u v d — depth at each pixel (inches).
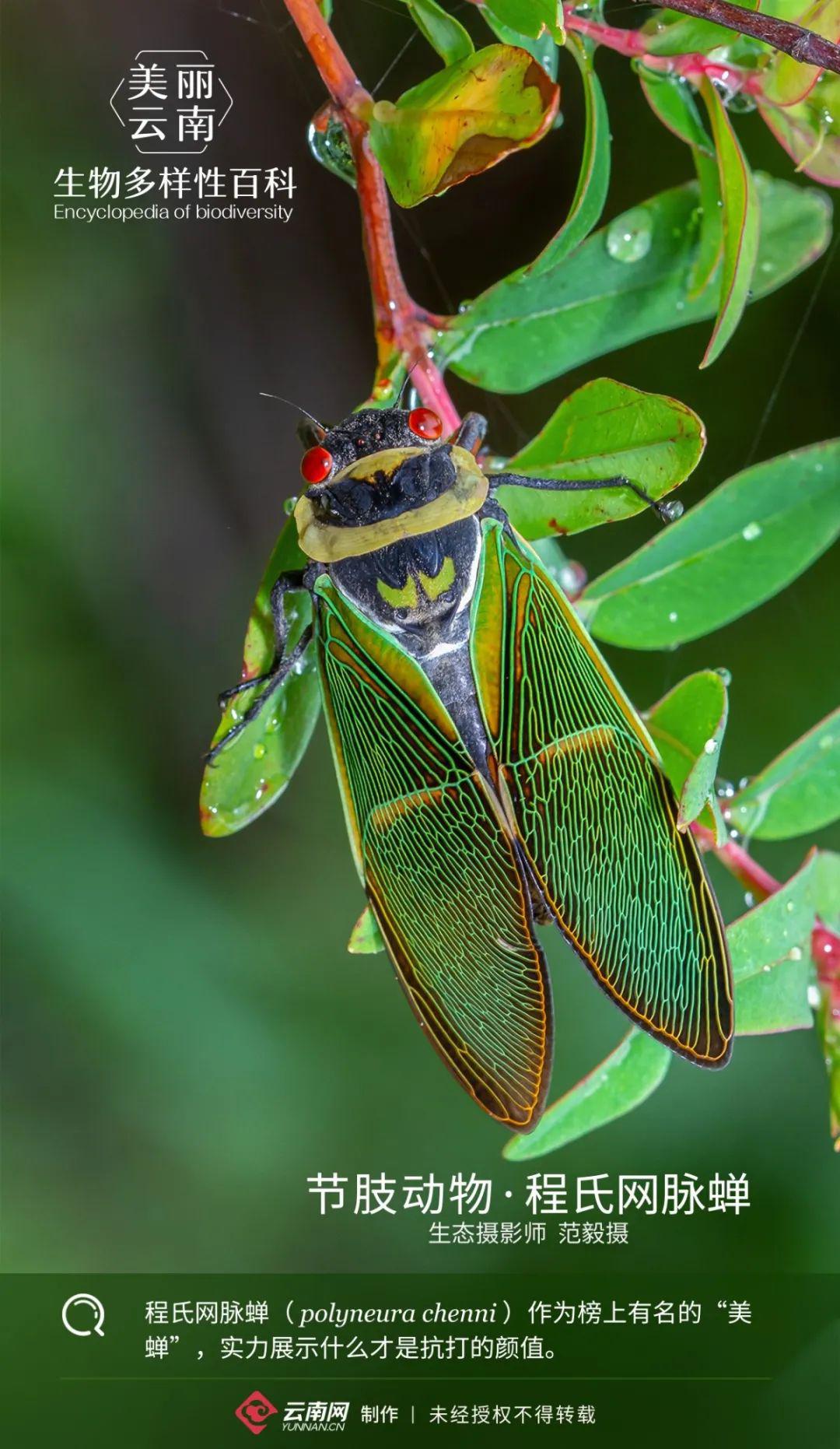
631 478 14.2
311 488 14.4
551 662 14.5
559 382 16.9
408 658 14.5
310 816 17.3
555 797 14.5
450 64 14.0
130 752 17.2
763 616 17.1
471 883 14.5
